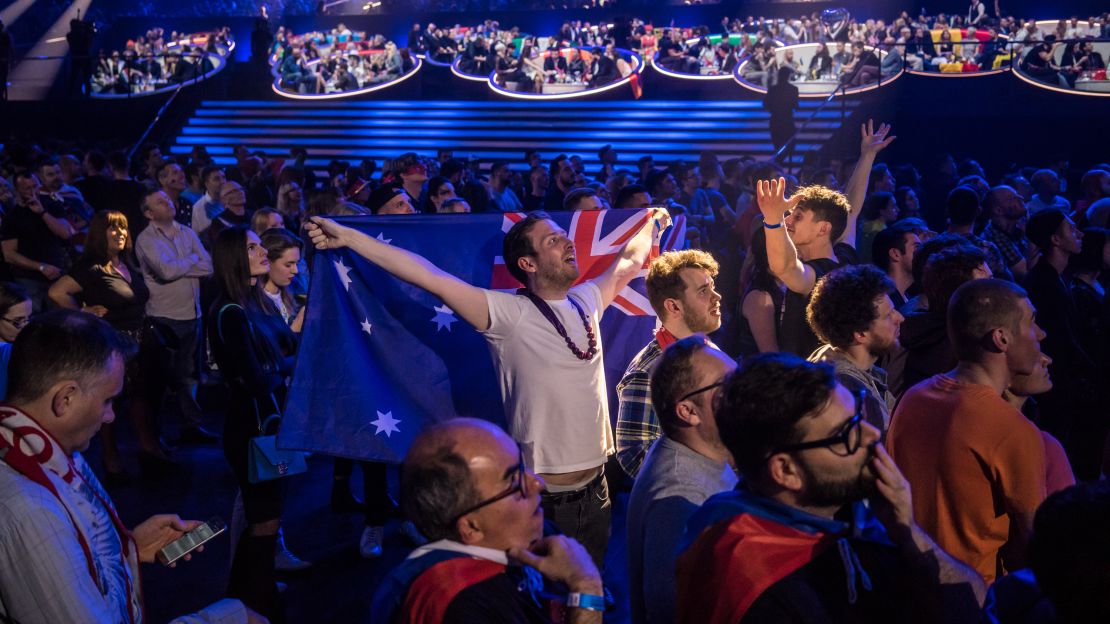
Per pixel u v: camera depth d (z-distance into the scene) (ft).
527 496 6.00
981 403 8.38
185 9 87.71
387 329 10.94
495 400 11.11
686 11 78.64
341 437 10.59
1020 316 8.52
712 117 60.34
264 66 68.90
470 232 11.41
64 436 6.82
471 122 64.28
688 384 7.48
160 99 63.98
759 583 5.53
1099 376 16.51
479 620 5.46
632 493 7.81
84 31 64.23
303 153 45.98
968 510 8.34
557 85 66.44
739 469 6.13
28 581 6.28
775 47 62.90
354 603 14.25
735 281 26.81
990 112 50.49
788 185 26.04
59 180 27.66
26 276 23.34
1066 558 4.84
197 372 22.20
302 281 19.67
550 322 9.82
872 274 9.60
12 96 73.36
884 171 34.17
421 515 5.88
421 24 83.10
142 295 19.69
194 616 7.30
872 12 73.97
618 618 13.56
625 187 18.85
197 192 32.35
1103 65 49.98
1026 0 70.38
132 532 7.72
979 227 31.35
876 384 10.02
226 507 18.35
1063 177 45.55
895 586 5.94
